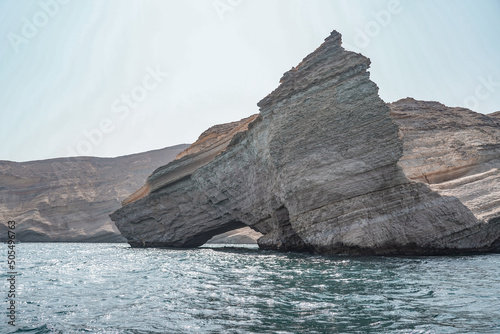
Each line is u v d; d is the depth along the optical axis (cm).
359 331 669
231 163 3288
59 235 7888
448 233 2084
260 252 2839
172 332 692
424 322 718
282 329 691
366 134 2342
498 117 3994
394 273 1392
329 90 2594
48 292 1133
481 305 854
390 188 2203
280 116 2794
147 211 4141
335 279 1264
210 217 3662
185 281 1325
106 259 2520
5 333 702
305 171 2466
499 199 2345
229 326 720
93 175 9219
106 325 748
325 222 2283
